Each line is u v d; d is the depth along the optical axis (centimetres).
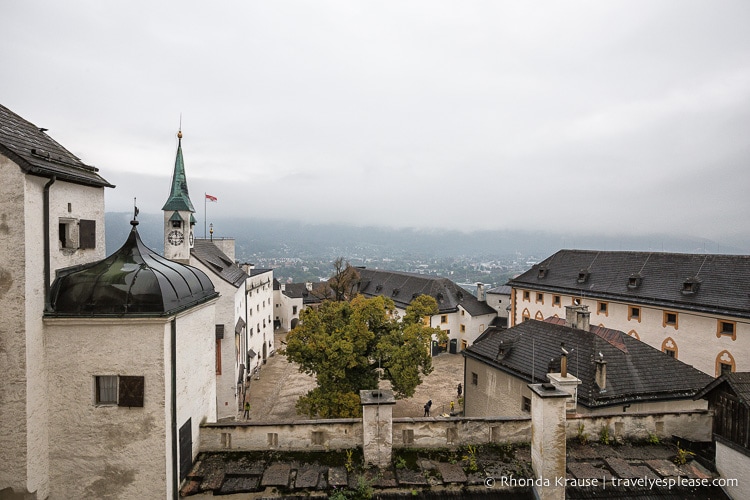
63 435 1166
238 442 1402
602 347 2414
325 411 2692
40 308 1126
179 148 3962
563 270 5850
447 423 1423
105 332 1155
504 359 2769
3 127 1201
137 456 1165
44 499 1149
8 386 1071
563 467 1251
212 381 1559
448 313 6544
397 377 2720
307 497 1218
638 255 5088
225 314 3728
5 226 1062
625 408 2139
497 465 1341
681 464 1409
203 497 1227
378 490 1241
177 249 3766
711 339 3828
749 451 1262
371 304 2948
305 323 2959
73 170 1314
